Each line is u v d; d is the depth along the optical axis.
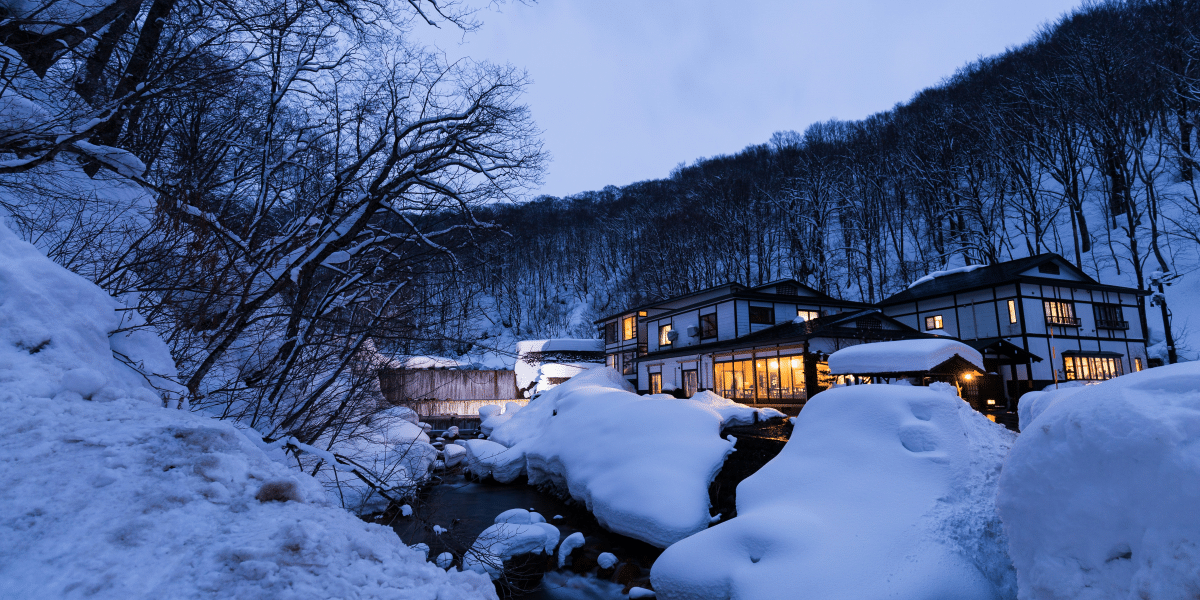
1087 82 35.00
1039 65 43.62
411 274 7.90
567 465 13.47
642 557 9.75
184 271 6.31
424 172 7.37
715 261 46.66
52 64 6.41
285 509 3.38
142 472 3.14
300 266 6.87
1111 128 33.84
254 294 7.20
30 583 2.13
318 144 8.14
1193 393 2.95
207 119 8.27
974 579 5.22
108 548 2.45
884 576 5.38
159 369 5.59
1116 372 24.62
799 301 27.39
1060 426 3.51
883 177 47.50
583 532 11.28
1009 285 23.52
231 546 2.66
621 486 10.82
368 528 3.99
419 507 7.81
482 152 7.57
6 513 2.47
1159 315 27.72
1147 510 2.83
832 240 48.91
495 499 14.27
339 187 7.21
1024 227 36.62
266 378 7.30
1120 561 2.98
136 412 3.86
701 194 55.81
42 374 3.84
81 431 3.35
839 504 6.60
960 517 5.81
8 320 4.06
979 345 19.69
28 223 6.20
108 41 6.77
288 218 8.94
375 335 7.33
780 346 21.05
